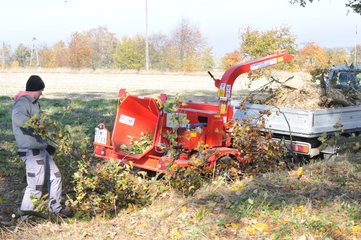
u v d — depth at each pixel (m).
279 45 33.50
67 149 6.72
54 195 6.60
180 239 5.39
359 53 43.12
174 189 7.12
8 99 20.75
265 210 5.85
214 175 7.67
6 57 76.56
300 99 9.24
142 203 6.77
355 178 6.91
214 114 8.09
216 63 61.50
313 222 5.41
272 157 8.03
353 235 5.14
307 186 6.66
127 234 5.74
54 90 28.52
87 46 65.75
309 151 8.38
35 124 6.16
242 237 5.27
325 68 9.53
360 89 10.12
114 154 8.30
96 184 6.51
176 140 7.93
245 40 34.09
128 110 8.42
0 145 10.88
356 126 9.25
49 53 70.38
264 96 10.01
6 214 6.81
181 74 49.25
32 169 6.36
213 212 6.06
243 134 7.85
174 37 68.44
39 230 5.95
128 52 65.56
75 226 6.11
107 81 38.22
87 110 16.92
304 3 11.49
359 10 11.24
